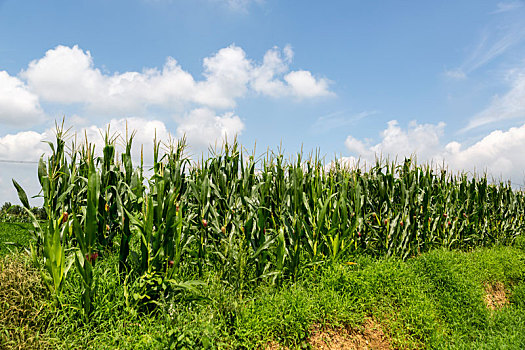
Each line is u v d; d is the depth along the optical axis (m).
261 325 4.00
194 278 4.87
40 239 5.00
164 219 4.27
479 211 9.40
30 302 3.60
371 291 5.07
